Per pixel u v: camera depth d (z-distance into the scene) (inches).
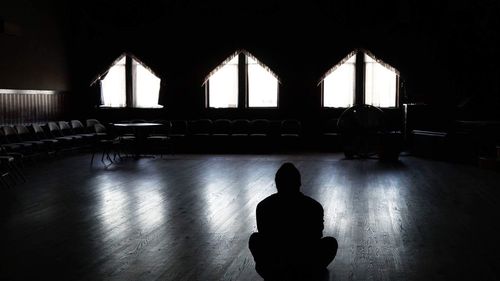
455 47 552.1
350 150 507.8
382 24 579.2
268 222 139.2
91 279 168.7
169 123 557.6
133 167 446.0
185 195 314.3
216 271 175.9
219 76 617.9
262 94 613.3
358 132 506.6
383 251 199.2
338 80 602.2
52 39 575.5
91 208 278.5
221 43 611.2
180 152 566.6
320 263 150.9
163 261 187.0
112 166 454.0
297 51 599.8
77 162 483.2
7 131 438.0
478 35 538.0
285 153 555.8
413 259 189.2
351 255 193.9
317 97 600.4
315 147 601.6
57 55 586.2
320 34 594.2
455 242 211.8
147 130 542.0
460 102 550.3
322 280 167.2
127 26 620.7
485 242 211.6
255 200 298.4
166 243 210.4
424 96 572.7
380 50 581.9
